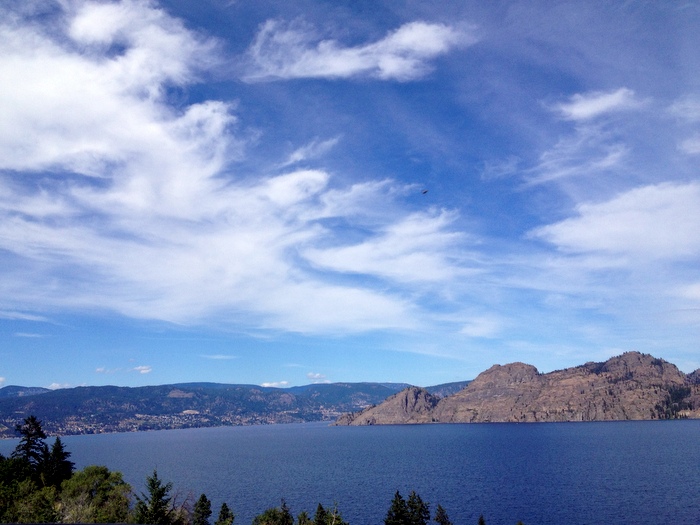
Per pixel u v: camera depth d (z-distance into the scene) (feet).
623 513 380.58
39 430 337.11
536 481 547.49
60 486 306.14
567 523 356.18
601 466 652.89
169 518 249.34
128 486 273.54
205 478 644.27
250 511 417.69
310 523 282.97
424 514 301.43
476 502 438.81
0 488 263.90
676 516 366.43
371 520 378.73
